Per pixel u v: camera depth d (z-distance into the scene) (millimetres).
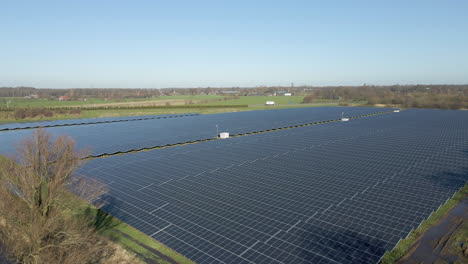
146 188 41094
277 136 77938
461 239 28000
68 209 26156
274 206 34281
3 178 22688
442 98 181375
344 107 180375
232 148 63125
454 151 56188
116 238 29500
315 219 30984
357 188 38312
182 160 53688
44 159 22547
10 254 22625
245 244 27406
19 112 127438
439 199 34375
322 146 63250
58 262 20672
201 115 141625
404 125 95312
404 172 44062
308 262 24453
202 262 25391
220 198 37062
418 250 26547
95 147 66438
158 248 27750
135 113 148500
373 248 25859
